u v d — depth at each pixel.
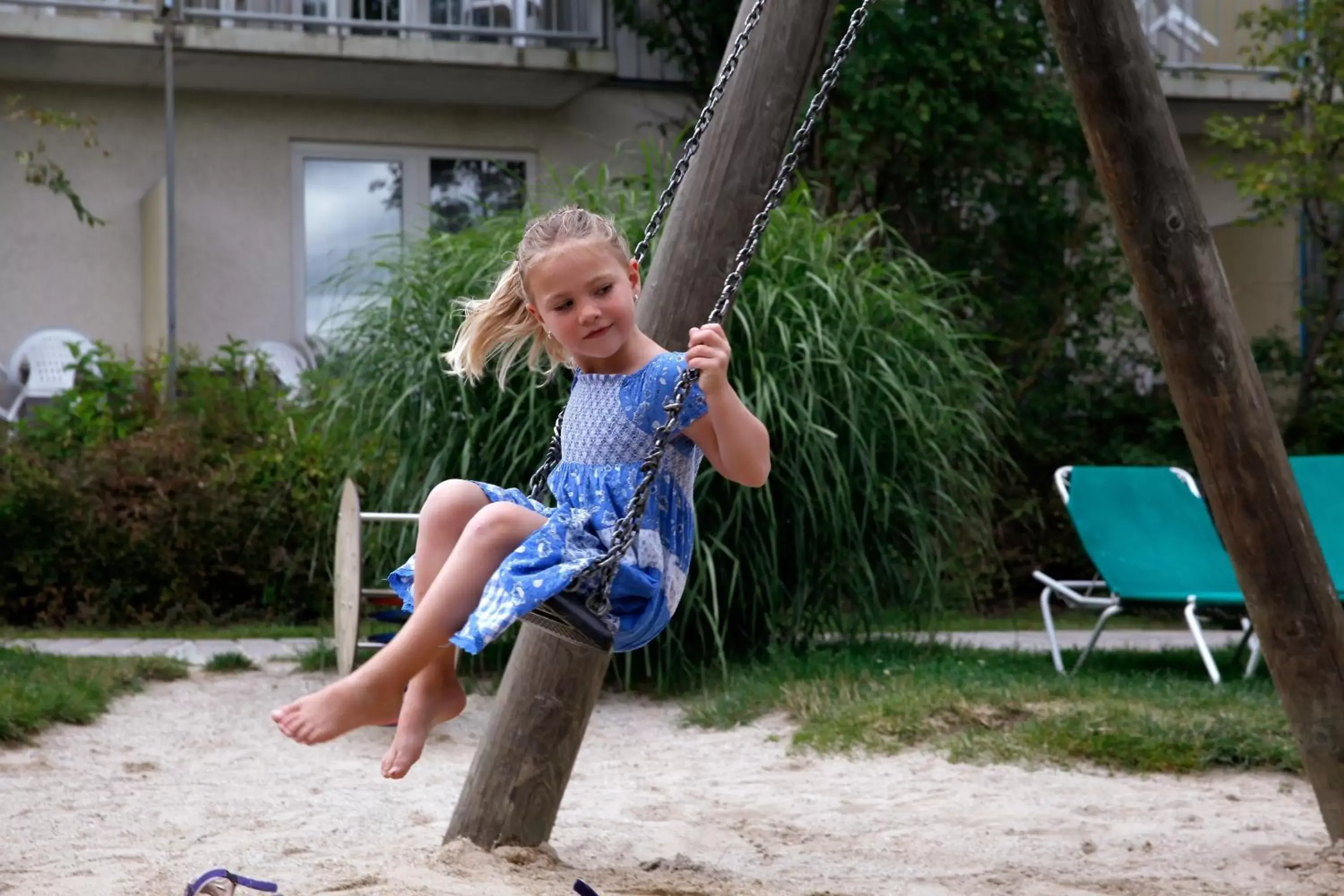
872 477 7.30
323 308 12.87
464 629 2.70
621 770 5.68
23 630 10.44
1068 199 12.79
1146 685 6.77
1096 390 12.88
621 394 3.04
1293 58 12.26
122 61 11.71
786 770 5.61
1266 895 3.80
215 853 4.18
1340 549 8.02
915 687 6.48
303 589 11.05
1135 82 4.01
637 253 3.32
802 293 7.54
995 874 4.04
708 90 13.05
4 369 11.98
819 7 4.29
